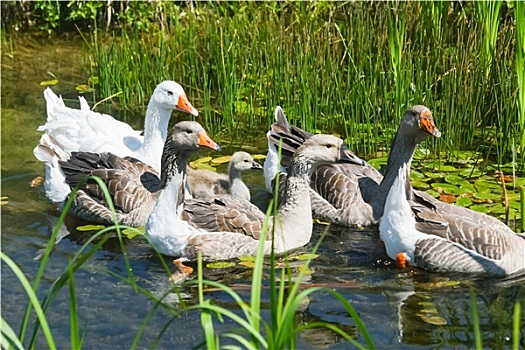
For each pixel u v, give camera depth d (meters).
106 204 14.25
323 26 20.28
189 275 12.45
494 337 10.85
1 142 16.95
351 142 17.05
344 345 10.67
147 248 13.37
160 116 15.63
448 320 11.27
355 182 14.55
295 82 18.45
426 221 12.83
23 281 8.12
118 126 16.06
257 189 15.55
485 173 15.76
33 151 16.25
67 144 15.55
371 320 11.25
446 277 12.48
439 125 16.86
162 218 13.03
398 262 12.79
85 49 22.45
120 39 23.06
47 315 11.30
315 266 12.82
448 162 16.28
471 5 21.55
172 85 15.52
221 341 10.70
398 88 17.14
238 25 20.53
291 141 15.11
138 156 15.59
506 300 11.83
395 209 12.85
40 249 13.21
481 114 17.62
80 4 23.45
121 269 12.62
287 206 13.44
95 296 11.79
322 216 14.53
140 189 14.24
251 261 12.92
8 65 21.36
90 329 10.95
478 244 12.56
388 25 19.12
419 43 19.27
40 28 23.86
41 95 19.50
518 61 15.59
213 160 16.41
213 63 19.86
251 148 17.05
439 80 18.44
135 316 11.28
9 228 13.88
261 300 11.67
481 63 17.42
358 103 17.20
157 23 22.98
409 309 11.55
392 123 17.64
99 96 19.50
